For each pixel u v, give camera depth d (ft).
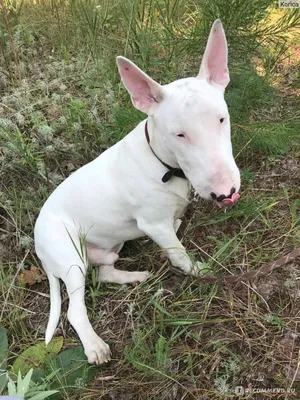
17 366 2.10
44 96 3.18
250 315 2.08
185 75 3.15
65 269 2.20
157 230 2.19
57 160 2.88
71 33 3.66
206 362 1.97
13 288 2.39
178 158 1.84
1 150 2.90
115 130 2.88
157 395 1.92
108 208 2.22
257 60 3.36
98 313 2.27
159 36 3.38
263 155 2.77
